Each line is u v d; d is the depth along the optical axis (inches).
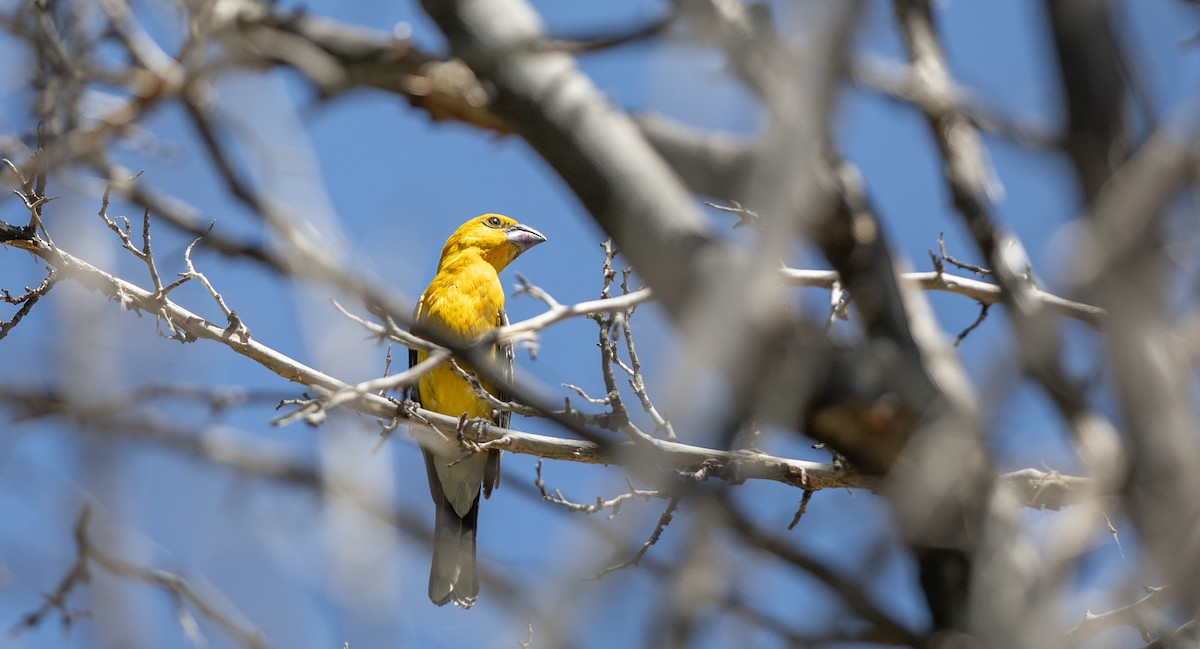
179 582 408.2
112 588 271.4
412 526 283.7
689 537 214.1
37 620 394.0
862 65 272.1
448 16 320.2
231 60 382.3
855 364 278.8
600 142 294.2
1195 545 225.1
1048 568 251.8
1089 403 255.9
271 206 340.5
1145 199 228.4
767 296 243.4
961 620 262.4
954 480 265.1
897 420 274.5
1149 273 228.4
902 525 262.1
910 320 303.0
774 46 226.2
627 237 279.6
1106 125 238.4
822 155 292.2
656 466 230.8
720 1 247.9
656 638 197.6
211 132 400.8
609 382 439.8
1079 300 263.1
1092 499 246.7
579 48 306.5
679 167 286.8
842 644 241.6
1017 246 364.5
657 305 272.5
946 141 305.1
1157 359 226.8
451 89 456.4
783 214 208.7
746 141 281.6
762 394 238.7
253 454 298.4
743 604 223.5
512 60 308.7
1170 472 226.5
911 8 323.6
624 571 203.8
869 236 301.4
